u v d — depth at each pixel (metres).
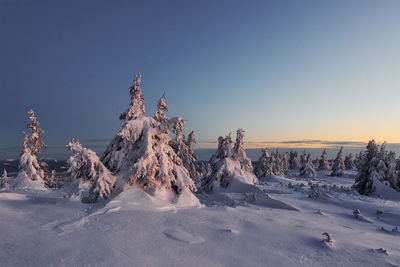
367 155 32.09
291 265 6.02
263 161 53.38
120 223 8.45
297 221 11.62
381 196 27.44
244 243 7.41
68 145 22.69
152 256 5.94
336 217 15.60
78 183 21.03
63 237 6.85
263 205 19.12
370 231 11.61
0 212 9.16
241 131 33.09
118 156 14.47
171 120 14.59
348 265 6.20
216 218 10.34
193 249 6.61
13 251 5.73
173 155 15.63
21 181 25.61
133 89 15.84
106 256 5.73
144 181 13.75
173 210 11.17
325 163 79.31
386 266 6.21
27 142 28.41
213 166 32.69
